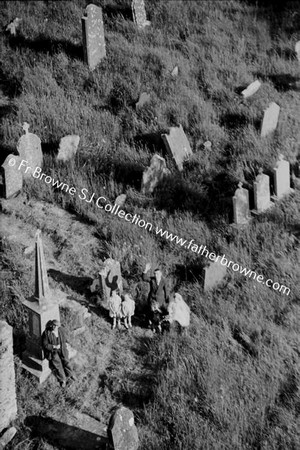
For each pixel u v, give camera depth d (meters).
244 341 22.22
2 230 25.66
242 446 19.41
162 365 21.22
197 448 19.20
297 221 26.39
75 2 37.50
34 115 30.19
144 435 19.55
